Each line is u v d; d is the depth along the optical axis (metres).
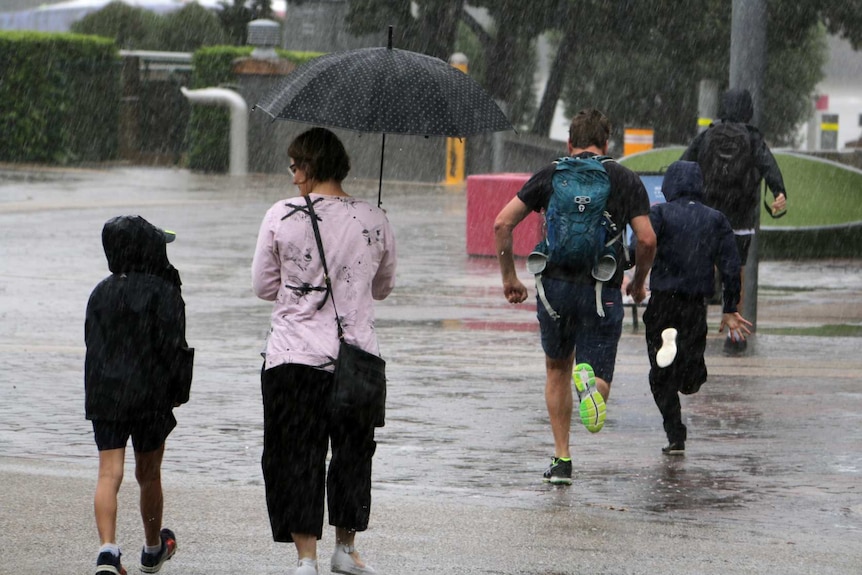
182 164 106.50
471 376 29.44
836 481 20.78
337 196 15.07
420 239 59.97
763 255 56.88
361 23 99.75
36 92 99.50
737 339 25.94
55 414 25.27
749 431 24.28
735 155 32.12
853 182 57.22
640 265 19.81
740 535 17.58
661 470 21.45
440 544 16.86
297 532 14.69
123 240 14.77
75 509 18.17
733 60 35.81
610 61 109.62
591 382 19.25
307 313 14.68
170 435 23.58
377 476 20.92
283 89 15.62
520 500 19.39
